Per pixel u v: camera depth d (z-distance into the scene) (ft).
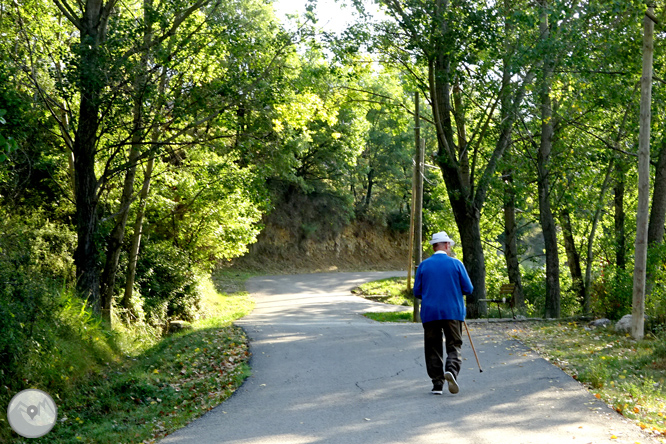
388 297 104.32
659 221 59.57
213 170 59.16
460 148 65.72
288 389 24.03
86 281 43.88
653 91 55.47
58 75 42.68
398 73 73.61
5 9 46.19
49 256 47.39
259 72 49.32
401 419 19.13
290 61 53.88
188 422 20.33
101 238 45.14
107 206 61.52
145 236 68.18
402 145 170.50
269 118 59.93
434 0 54.70
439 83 62.08
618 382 24.34
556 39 48.08
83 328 33.63
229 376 27.35
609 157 60.39
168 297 64.95
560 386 23.04
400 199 181.47
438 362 21.89
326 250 155.84
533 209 85.10
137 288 59.52
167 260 67.97
